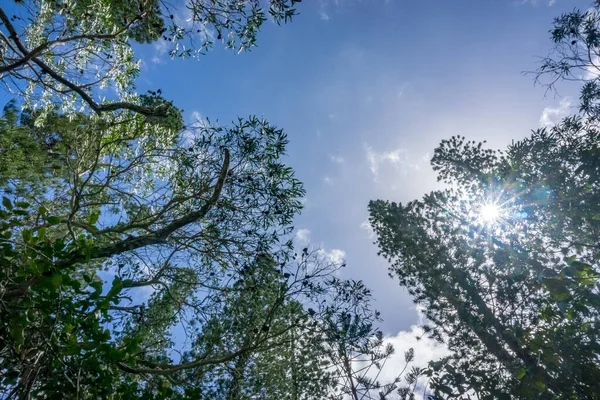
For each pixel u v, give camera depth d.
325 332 8.84
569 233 9.74
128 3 8.58
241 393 9.95
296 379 10.02
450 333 11.35
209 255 9.40
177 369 7.48
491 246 10.68
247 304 9.82
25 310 4.67
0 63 7.25
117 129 10.54
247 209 9.25
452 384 6.28
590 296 5.38
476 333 9.61
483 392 6.26
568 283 5.25
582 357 6.09
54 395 4.58
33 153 11.62
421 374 6.55
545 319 6.82
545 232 10.34
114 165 9.55
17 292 4.62
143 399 5.07
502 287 8.34
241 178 9.12
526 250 8.94
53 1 8.13
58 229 10.06
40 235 4.84
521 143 11.20
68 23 8.38
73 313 4.78
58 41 6.89
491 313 9.00
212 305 9.34
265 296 9.73
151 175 11.10
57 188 11.35
